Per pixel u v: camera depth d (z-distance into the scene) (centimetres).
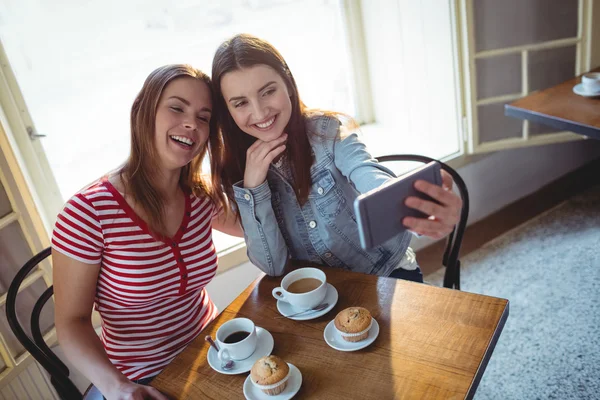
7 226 176
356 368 106
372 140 295
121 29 258
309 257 150
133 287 131
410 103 286
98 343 127
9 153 172
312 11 297
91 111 263
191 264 138
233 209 153
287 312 125
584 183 293
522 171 287
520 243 256
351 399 99
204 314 148
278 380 101
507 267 241
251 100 127
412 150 276
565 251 243
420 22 256
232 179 147
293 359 111
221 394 106
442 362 103
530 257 244
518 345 197
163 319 138
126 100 269
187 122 127
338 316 115
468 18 234
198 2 270
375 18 288
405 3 262
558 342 194
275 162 142
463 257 254
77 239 125
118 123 270
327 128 141
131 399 108
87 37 253
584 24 243
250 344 112
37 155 207
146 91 125
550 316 207
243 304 132
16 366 176
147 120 125
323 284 123
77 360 124
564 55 256
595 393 172
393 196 96
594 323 199
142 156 129
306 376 106
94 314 196
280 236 141
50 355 145
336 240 146
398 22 272
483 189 277
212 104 135
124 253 129
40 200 209
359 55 306
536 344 196
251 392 104
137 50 265
